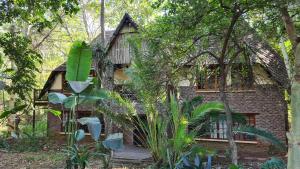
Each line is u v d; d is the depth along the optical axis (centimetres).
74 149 878
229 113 1090
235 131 1095
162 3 985
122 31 1980
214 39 1184
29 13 1477
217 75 1507
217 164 1258
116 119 1316
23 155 1520
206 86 1781
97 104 1288
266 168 956
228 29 1056
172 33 1059
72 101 904
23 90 1859
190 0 877
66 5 1389
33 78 1923
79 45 867
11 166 1242
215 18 1025
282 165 944
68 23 2978
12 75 1778
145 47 1355
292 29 866
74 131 916
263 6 916
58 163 1299
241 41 1171
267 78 1628
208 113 1191
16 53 1770
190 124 1205
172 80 1233
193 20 975
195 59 1214
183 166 815
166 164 1112
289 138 452
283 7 837
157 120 1257
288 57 1555
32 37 2766
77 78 894
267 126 1706
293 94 456
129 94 1552
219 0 921
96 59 1622
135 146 1878
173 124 1269
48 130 2131
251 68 1426
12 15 1495
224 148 1714
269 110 1708
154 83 1160
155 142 1246
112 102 1313
